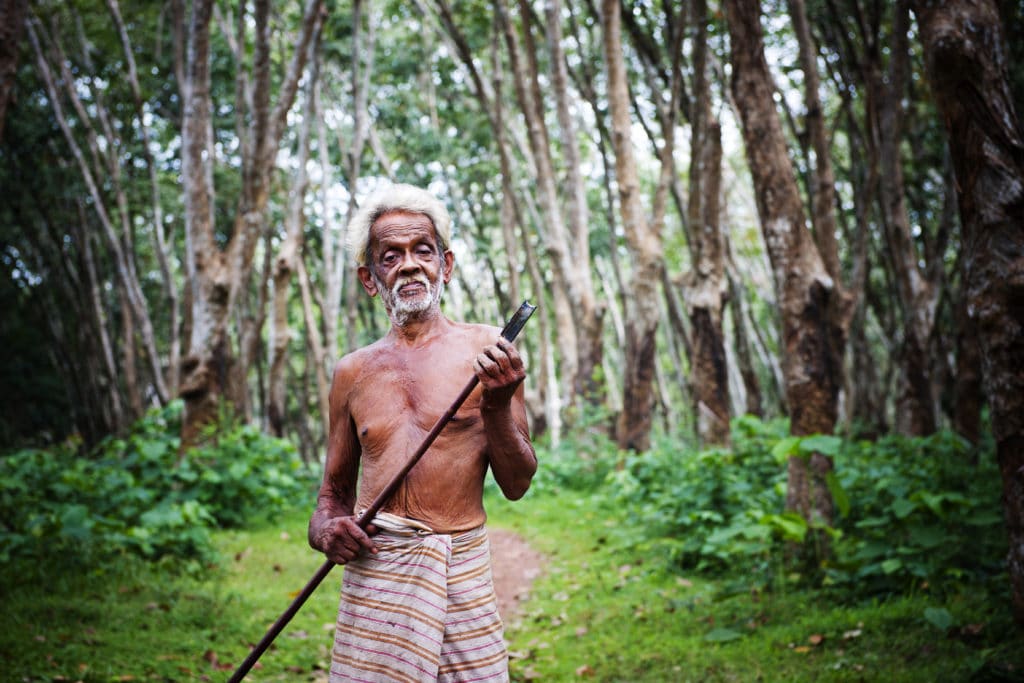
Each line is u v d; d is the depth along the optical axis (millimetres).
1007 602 4848
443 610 2480
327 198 17516
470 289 26172
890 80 12188
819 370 6219
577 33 15836
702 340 11758
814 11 14117
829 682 4281
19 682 4406
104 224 17406
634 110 16516
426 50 19656
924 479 7445
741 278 16812
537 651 5590
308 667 5191
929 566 5387
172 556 7195
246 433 10930
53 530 6602
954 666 4176
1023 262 4207
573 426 14109
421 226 2705
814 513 6211
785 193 6340
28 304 23188
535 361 27750
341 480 2768
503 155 16672
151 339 18141
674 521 7777
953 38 4250
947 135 4422
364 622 2512
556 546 8781
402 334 2721
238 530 9602
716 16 13547
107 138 17547
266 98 11555
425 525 2539
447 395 2621
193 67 11227
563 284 15070
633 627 5684
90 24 18203
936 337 15977
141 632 5477
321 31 14258
